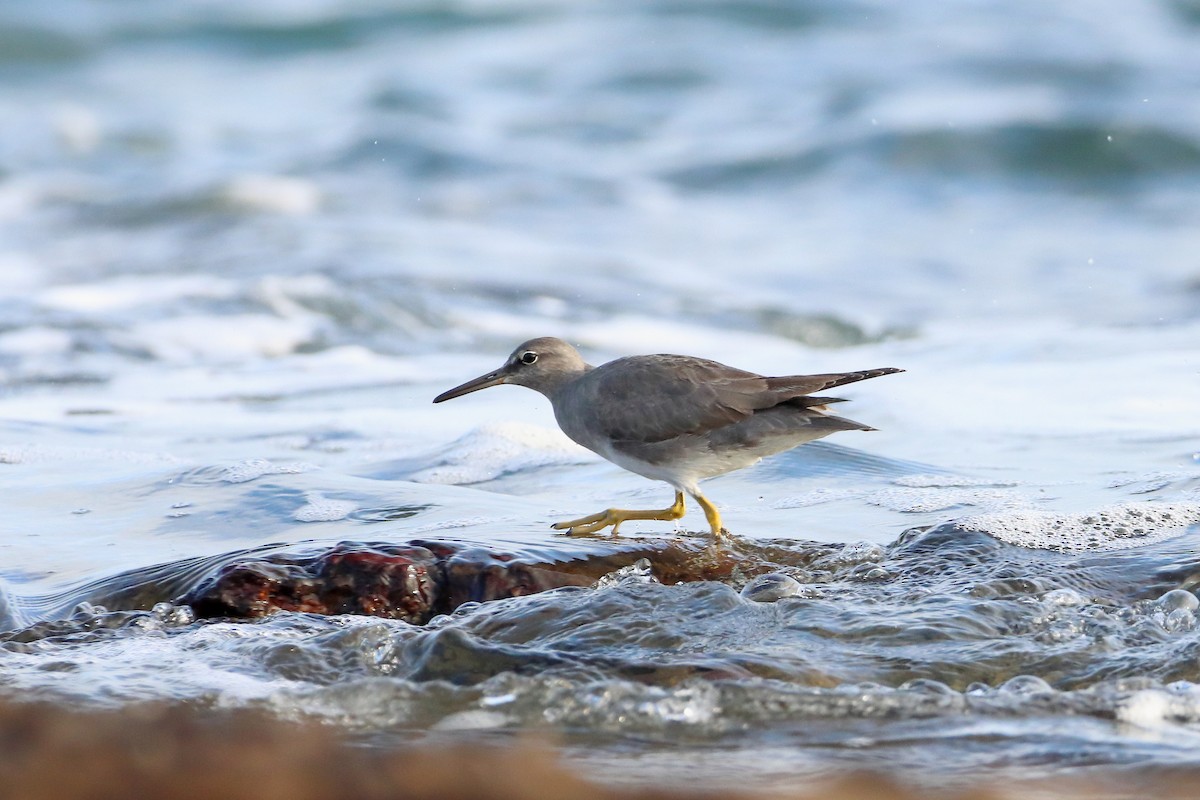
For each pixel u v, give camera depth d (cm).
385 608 812
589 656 691
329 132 3409
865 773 557
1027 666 696
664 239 2612
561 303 2158
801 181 3033
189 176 3011
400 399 1579
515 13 4481
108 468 1198
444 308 2083
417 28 4406
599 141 3306
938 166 3086
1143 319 1967
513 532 934
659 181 3022
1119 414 1332
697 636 726
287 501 1048
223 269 2275
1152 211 2855
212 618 798
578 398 1012
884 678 679
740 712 637
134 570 866
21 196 2823
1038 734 607
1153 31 4209
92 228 2595
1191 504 956
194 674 694
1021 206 2908
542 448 1255
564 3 4512
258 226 2589
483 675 677
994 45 3975
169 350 1839
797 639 722
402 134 3241
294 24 4447
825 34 4141
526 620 754
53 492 1110
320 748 533
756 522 1006
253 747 517
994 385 1490
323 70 4141
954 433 1273
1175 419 1303
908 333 2039
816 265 2453
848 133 3188
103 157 3284
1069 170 3059
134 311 1988
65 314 1956
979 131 3155
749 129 3353
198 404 1562
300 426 1420
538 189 2931
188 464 1176
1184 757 576
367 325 1994
